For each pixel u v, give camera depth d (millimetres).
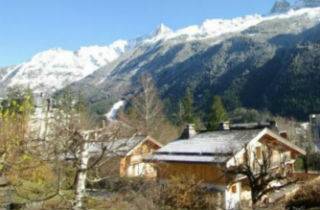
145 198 14641
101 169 12969
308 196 32344
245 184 33500
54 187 12719
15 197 13086
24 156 12234
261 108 148625
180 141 39062
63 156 11922
